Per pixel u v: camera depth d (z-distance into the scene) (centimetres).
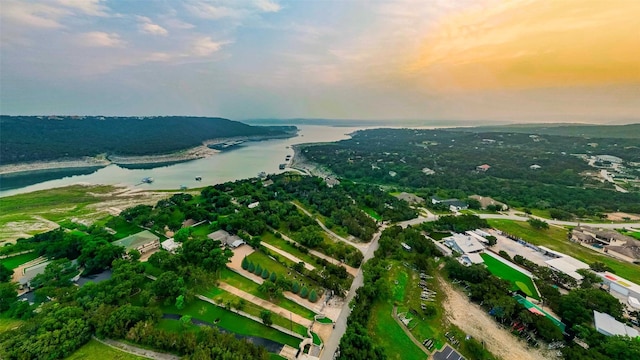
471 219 13525
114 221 13212
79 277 9244
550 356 6444
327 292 8656
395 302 8125
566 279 8988
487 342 6812
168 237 12219
